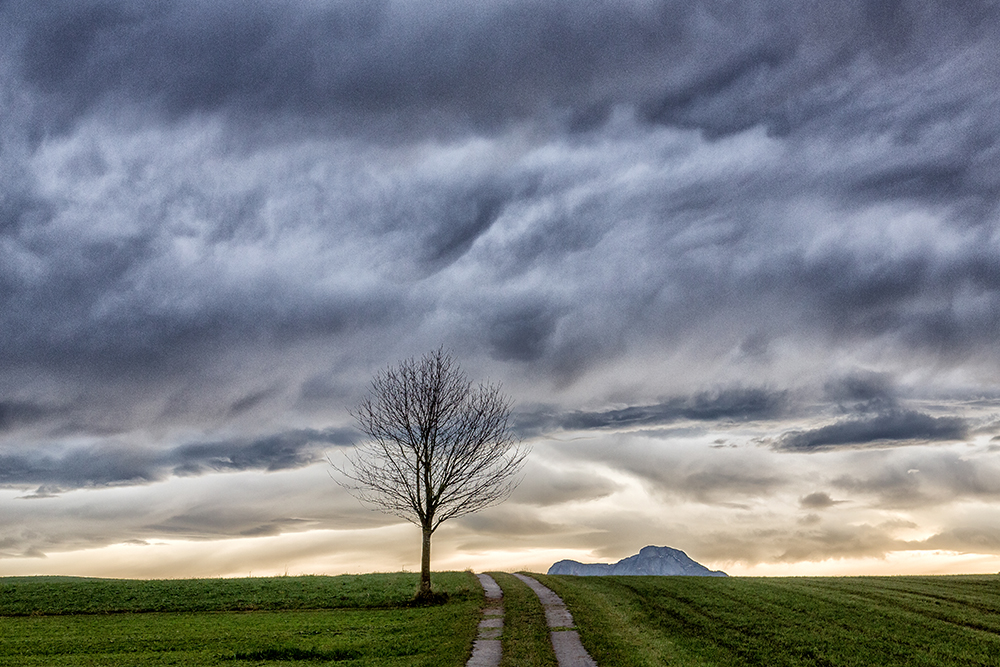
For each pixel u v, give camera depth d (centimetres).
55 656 2886
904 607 3584
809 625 3159
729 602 3816
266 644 3003
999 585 4322
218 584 4916
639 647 2683
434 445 4584
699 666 2414
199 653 2884
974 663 2522
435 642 2892
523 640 2795
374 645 2917
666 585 4600
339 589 4678
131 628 3550
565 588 4409
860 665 2497
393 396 4672
